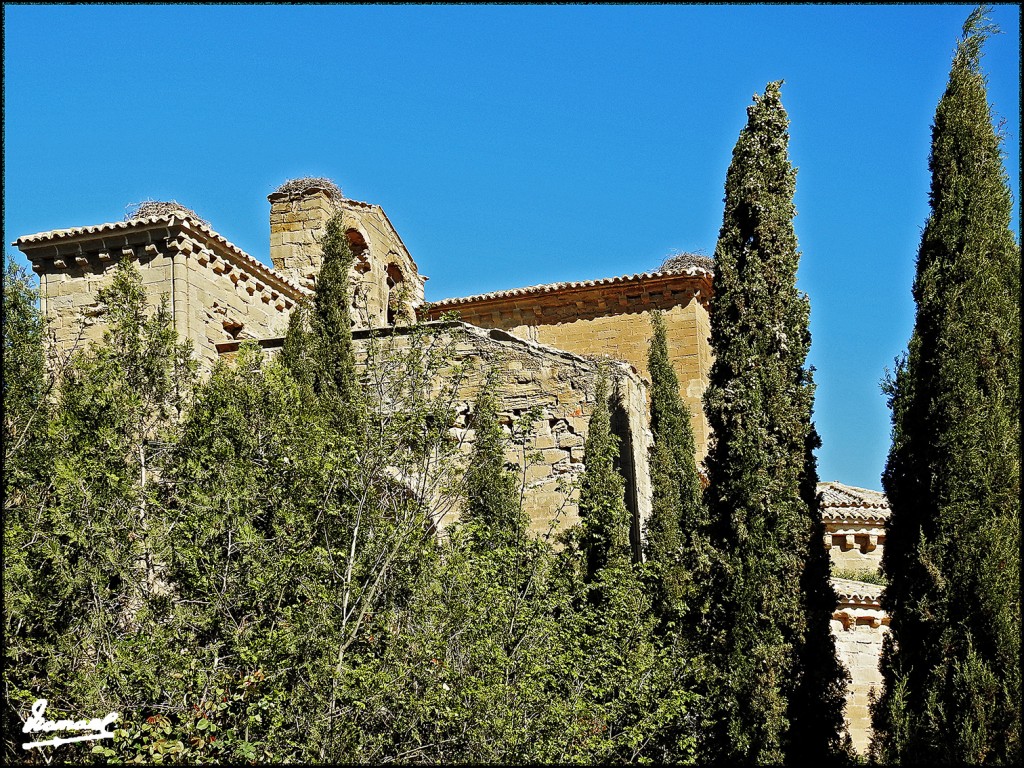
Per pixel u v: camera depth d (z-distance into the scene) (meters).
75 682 18.62
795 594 23.11
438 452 23.81
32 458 21.48
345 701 19.14
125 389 22.88
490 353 32.59
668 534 30.03
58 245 32.75
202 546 20.73
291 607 19.47
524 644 21.27
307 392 27.44
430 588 20.72
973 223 20.97
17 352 22.53
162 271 32.12
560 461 31.50
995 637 18.88
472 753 19.22
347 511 21.44
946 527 19.72
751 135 25.98
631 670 21.88
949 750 18.53
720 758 22.44
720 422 24.69
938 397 20.28
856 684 33.81
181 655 19.11
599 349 43.19
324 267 31.38
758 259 25.17
